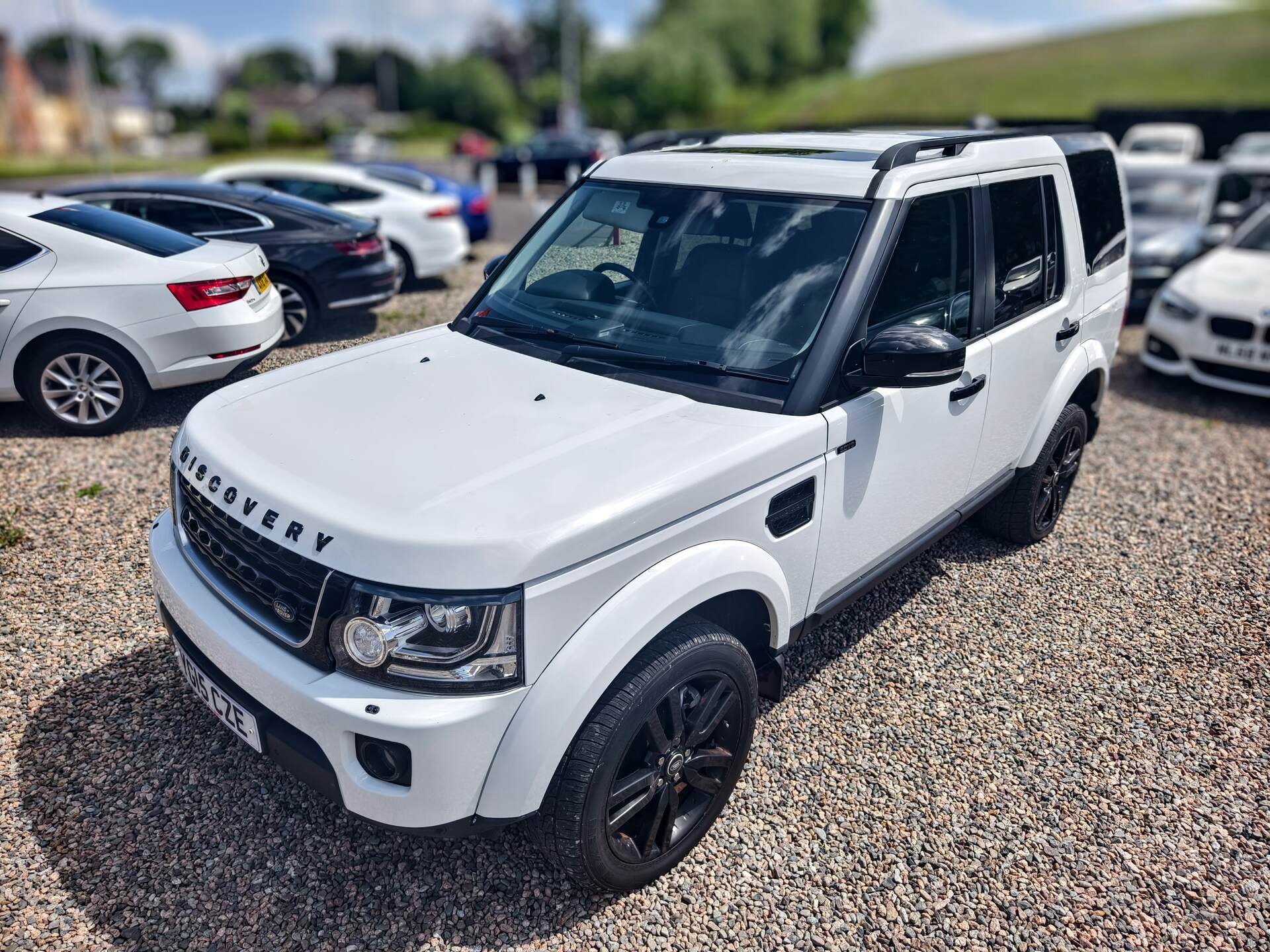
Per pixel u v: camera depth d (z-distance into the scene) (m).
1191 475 5.89
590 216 3.57
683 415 2.74
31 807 2.91
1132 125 28.14
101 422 5.49
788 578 2.89
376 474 2.42
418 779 2.20
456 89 80.69
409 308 6.89
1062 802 3.11
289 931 2.54
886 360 2.74
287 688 2.27
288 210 6.41
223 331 5.37
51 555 4.24
